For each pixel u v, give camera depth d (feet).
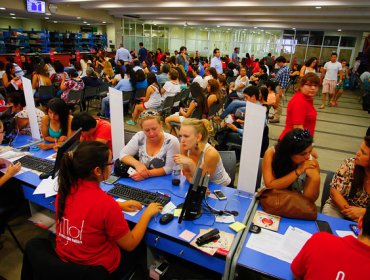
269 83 15.51
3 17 45.09
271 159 6.22
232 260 4.46
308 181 5.83
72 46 46.88
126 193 6.16
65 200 4.34
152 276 5.97
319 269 3.29
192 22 49.60
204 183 5.28
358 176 6.04
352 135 17.95
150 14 43.21
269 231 5.14
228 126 11.76
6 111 10.43
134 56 39.68
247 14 36.06
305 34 48.62
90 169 4.21
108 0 32.63
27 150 8.64
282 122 20.53
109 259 4.58
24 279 4.28
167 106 18.33
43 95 19.19
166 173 7.18
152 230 5.11
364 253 3.06
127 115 21.18
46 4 34.27
